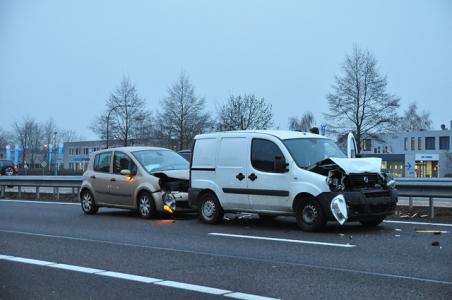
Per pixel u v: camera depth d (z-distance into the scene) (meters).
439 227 10.52
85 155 98.44
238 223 11.83
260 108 51.56
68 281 6.69
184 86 48.78
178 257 8.08
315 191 9.87
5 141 92.38
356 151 11.59
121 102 51.69
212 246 8.95
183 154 20.53
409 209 13.75
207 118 49.78
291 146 10.57
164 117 49.31
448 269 6.86
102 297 5.93
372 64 43.06
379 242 8.87
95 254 8.46
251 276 6.76
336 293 5.87
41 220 13.22
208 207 11.82
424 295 5.70
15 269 7.42
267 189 10.65
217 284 6.40
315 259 7.66
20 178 22.31
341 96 43.38
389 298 5.62
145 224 11.98
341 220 9.55
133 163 13.57
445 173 75.50
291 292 5.96
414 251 8.05
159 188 12.84
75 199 20.36
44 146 84.06
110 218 13.40
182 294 5.99
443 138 78.25
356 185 9.94
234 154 11.33
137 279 6.72
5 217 13.98
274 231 10.45
